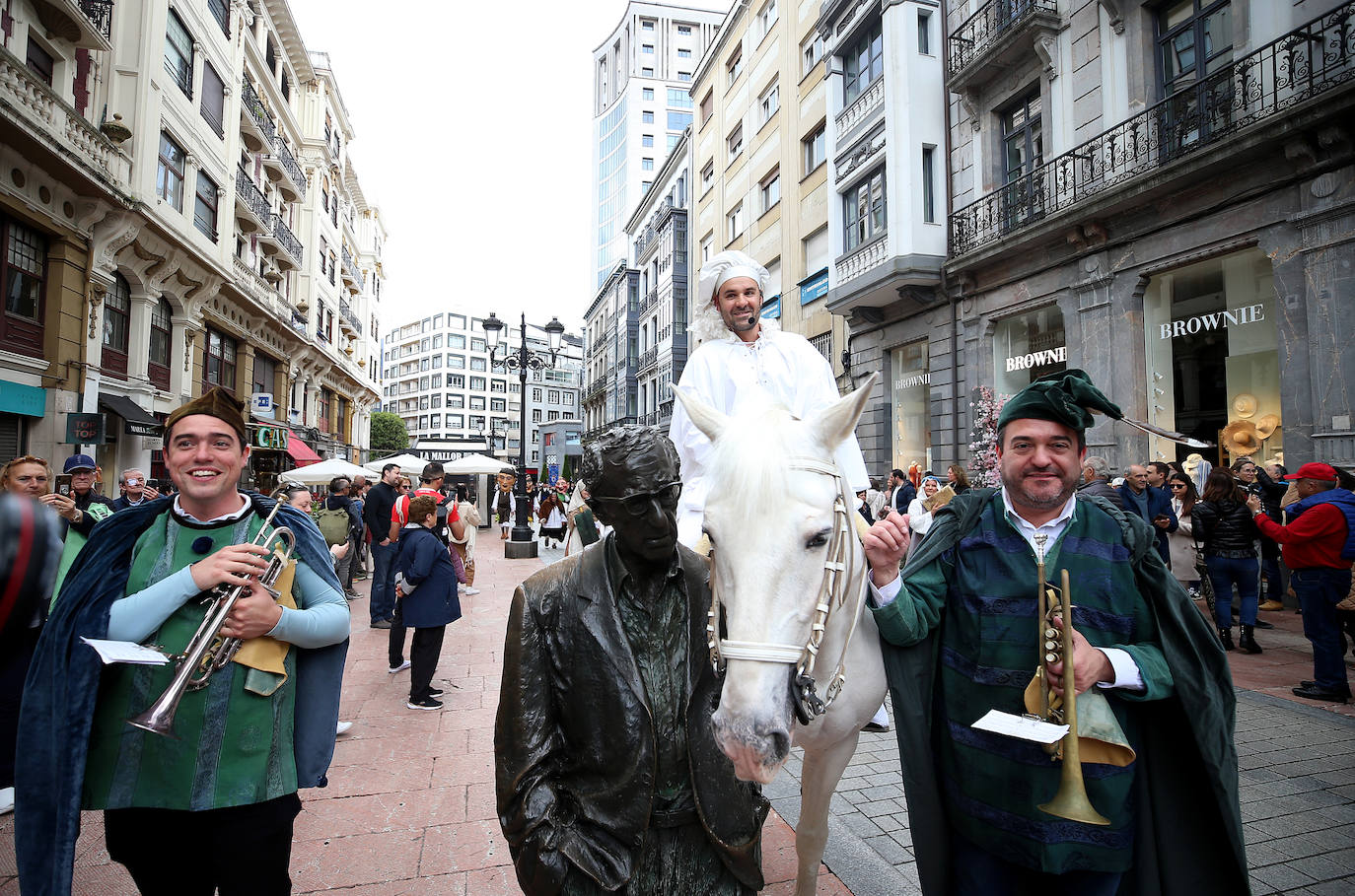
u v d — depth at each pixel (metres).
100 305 14.12
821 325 18.69
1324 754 4.08
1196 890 1.66
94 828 3.35
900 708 1.88
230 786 1.73
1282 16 8.20
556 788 1.41
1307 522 5.12
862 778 3.88
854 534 1.80
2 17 11.81
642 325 43.12
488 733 4.70
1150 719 1.73
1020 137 12.32
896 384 15.52
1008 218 12.07
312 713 1.96
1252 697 5.14
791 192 20.55
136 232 14.80
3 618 1.97
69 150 12.34
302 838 3.26
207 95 19.77
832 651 1.84
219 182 20.36
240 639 1.77
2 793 3.25
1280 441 8.06
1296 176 7.71
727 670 1.38
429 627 5.26
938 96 13.84
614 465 1.30
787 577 1.41
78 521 3.67
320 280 34.38
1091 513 1.81
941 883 1.83
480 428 115.56
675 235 35.19
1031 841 1.65
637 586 1.43
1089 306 10.40
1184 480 7.44
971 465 12.59
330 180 36.94
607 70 79.31
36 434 12.66
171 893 1.87
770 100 22.42
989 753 1.73
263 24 25.33
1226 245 8.52
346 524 10.01
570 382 125.31
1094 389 1.71
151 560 1.83
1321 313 7.49
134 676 1.72
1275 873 2.86
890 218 13.74
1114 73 10.31
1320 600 5.11
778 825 3.30
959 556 1.91
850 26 15.62
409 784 3.88
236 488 2.03
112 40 14.79
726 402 2.74
